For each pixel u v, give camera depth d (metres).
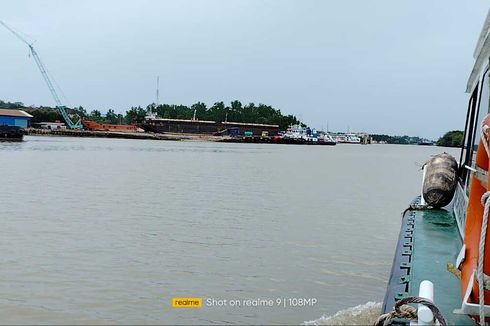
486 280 5.39
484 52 8.15
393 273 7.96
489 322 5.54
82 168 41.47
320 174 43.97
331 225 18.02
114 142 118.50
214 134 181.62
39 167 41.22
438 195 12.30
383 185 35.34
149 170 41.62
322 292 10.55
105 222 17.55
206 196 25.19
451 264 8.03
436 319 5.57
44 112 176.00
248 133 190.75
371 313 9.27
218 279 11.39
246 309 9.62
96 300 9.99
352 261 13.03
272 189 29.45
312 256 13.48
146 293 10.41
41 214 18.86
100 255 13.18
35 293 10.30
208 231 16.36
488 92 8.03
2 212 19.14
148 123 174.38
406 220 11.57
